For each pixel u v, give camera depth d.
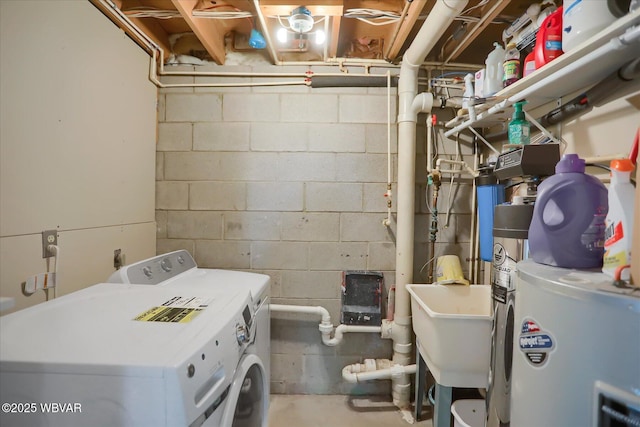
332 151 1.99
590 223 0.76
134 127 1.75
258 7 1.42
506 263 1.02
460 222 2.01
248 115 1.99
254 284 1.48
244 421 1.07
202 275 1.64
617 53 0.86
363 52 2.00
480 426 1.27
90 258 1.43
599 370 0.58
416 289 1.67
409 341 1.88
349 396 1.99
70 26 1.29
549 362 0.66
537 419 0.68
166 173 2.00
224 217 2.00
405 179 1.85
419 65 1.75
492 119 1.62
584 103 1.10
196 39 2.01
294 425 1.73
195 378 0.71
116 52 1.59
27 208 1.12
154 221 1.98
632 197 0.66
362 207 1.99
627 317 0.55
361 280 2.00
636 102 0.98
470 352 1.26
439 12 1.25
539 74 1.07
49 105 1.20
